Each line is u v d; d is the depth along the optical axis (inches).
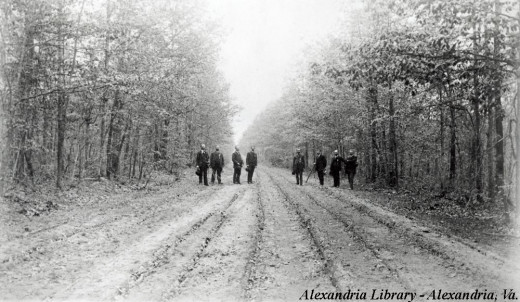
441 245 292.7
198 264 252.2
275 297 199.6
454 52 335.3
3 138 410.9
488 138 525.7
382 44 346.9
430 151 822.5
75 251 270.2
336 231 349.1
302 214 434.9
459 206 502.6
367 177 940.6
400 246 297.1
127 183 712.4
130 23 535.2
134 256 263.0
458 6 295.7
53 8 439.5
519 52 321.7
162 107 751.1
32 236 298.4
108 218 384.5
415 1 321.7
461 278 224.5
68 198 483.8
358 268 244.5
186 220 392.2
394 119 676.7
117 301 188.9
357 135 909.2
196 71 776.3
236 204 518.3
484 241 308.7
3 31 405.4
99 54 512.4
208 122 1286.9
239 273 234.8
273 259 264.2
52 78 485.4
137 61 601.6
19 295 192.5
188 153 1081.4
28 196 443.8
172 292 203.2
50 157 619.8
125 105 674.8
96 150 760.3
